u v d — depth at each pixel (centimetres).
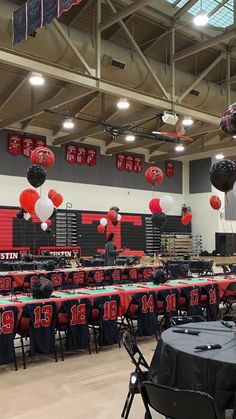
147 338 598
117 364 479
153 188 1641
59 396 382
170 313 592
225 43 1001
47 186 1346
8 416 339
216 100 1007
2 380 426
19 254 1222
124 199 1550
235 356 267
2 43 658
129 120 1105
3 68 978
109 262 1004
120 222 1528
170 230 1678
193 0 866
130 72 823
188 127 1316
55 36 686
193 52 855
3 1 645
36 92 1091
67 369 461
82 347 504
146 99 831
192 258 1433
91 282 884
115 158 1538
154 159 1642
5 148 1258
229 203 1672
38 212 753
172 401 216
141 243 1579
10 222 1254
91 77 744
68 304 493
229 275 830
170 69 905
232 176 533
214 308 648
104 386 409
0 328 436
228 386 253
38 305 468
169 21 912
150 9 880
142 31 941
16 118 1076
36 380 426
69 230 1388
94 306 522
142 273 973
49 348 475
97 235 1456
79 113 1219
